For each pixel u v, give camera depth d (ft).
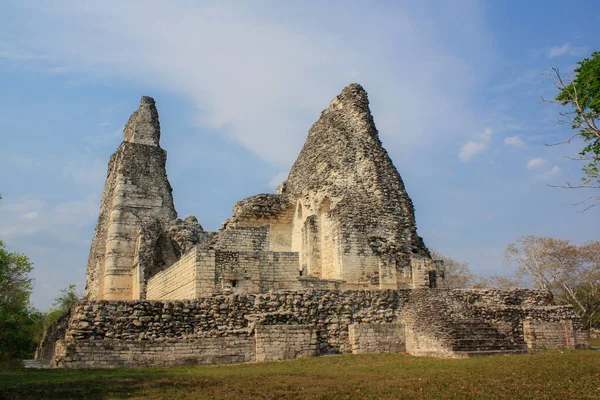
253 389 48.42
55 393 46.55
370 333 80.38
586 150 77.87
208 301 77.15
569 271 175.94
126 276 128.57
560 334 87.51
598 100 77.56
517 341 77.66
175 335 73.10
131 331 71.15
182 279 93.15
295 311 81.05
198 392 47.11
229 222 138.82
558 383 49.49
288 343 73.92
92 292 143.13
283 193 148.66
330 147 130.00
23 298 132.98
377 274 107.96
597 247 176.86
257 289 89.20
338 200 119.44
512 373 54.60
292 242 140.56
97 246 144.87
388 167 122.52
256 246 106.93
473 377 52.85
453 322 76.18
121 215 131.34
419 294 85.97
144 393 46.62
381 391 47.26
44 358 113.19
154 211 134.62
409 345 80.79
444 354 72.90
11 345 133.39
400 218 115.75
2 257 128.36
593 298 176.14
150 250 126.11
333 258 110.22
